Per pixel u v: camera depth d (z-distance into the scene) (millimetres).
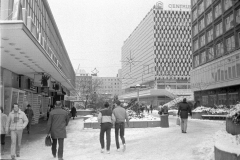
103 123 9023
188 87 90188
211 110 27734
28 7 17594
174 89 82000
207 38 44219
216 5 40812
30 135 14648
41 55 13641
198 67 47125
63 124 7809
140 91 89812
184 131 14070
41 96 30422
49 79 22266
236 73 33469
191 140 11125
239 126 7195
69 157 8305
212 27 41812
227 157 5441
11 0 10570
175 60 90750
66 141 12094
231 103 36094
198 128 16938
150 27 94500
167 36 91375
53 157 8305
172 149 9234
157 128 17266
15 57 14227
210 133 13664
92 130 16625
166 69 90062
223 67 37125
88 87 60156
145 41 99812
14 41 10562
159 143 10633
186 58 91125
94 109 37875
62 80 30797
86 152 9188
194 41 50562
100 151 9305
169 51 90875
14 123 8109
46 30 25875
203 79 44625
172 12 92312
